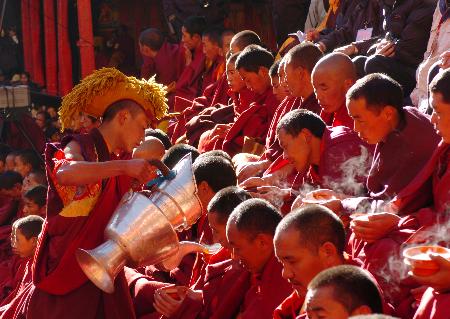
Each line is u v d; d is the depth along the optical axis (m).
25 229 7.83
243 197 5.36
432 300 4.13
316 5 11.03
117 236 5.07
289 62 6.73
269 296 4.90
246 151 7.74
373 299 3.68
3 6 15.59
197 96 11.38
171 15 14.23
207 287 5.42
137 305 5.96
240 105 8.46
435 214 4.72
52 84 16.50
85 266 5.13
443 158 4.84
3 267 9.40
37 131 13.96
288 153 5.66
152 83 5.66
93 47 16.02
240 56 8.04
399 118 5.20
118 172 5.20
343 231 4.41
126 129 5.54
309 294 3.70
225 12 14.11
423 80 6.96
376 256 4.64
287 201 5.84
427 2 7.55
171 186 5.22
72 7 16.59
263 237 4.89
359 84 5.21
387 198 5.13
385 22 8.12
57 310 5.47
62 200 5.44
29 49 16.67
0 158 13.02
